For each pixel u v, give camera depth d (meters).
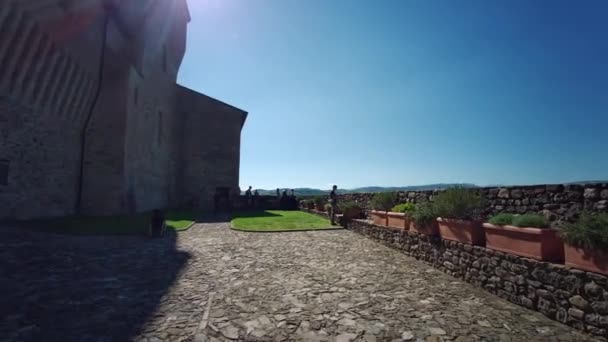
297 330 4.22
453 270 6.95
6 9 11.19
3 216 11.91
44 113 13.98
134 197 19.00
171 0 25.22
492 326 4.41
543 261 4.87
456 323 4.51
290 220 17.11
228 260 8.12
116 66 17.69
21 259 7.25
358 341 3.94
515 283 5.32
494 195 7.07
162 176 25.28
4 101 11.87
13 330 4.05
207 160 29.02
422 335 4.12
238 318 4.57
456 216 7.07
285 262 8.01
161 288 5.86
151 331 4.11
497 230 5.77
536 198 6.09
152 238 10.99
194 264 7.66
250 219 17.50
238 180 29.66
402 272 7.21
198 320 4.48
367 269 7.45
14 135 12.35
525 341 3.98
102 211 16.95
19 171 12.63
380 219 11.03
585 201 5.22
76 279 6.24
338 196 17.97
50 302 5.03
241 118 30.19
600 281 4.03
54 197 14.80
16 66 12.16
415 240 8.56
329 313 4.82
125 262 7.68
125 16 18.80
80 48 15.35
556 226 5.21
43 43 13.07
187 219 17.33
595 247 4.09
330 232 13.14
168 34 25.67
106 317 4.52
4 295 5.24
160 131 24.67
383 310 4.97
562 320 4.50
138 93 19.77
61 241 9.41
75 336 3.93
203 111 29.36
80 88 15.95
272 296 5.52
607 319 3.94
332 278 6.69
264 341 3.90
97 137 17.27
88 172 17.02
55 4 13.30
